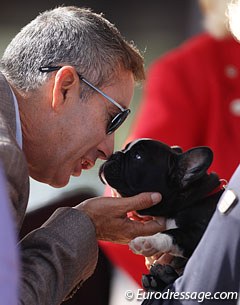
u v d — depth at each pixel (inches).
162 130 311.0
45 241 208.8
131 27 609.6
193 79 318.3
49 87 221.3
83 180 357.1
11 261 173.5
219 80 317.1
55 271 206.1
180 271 239.0
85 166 236.1
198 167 240.7
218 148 310.3
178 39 593.6
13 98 210.8
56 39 224.4
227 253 187.6
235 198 187.8
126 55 231.8
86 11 234.4
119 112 230.1
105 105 227.6
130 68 233.1
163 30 599.2
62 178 231.9
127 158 245.9
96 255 220.1
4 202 178.4
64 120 223.8
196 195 242.1
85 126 225.6
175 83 318.3
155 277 218.4
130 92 234.8
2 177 183.9
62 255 208.8
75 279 214.1
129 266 301.3
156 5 599.5
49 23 227.9
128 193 244.7
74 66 222.8
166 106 315.3
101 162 279.6
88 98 225.1
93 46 225.8
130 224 234.8
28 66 223.5
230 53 319.6
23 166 196.5
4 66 227.5
